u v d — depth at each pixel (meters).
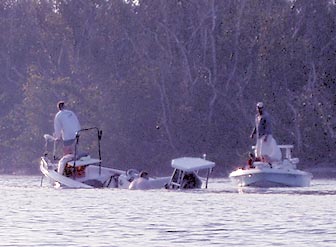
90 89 154.38
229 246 27.88
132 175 75.94
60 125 77.00
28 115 155.00
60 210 44.62
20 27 186.88
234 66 153.25
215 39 156.62
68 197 57.75
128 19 167.75
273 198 56.34
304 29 155.50
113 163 148.75
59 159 81.12
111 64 166.50
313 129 139.50
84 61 168.88
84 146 147.38
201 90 153.12
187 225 35.31
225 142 148.38
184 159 71.88
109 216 40.38
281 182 76.19
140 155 148.50
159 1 164.88
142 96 152.88
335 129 141.12
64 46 172.75
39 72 175.75
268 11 154.50
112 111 151.00
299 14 154.50
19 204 50.06
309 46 149.25
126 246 27.94
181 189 70.56
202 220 37.88
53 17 172.62
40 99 154.75
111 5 168.38
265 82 148.25
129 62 166.00
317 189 72.19
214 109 151.50
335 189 71.94
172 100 152.75
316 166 138.62
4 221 37.41
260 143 77.81
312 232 31.98
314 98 143.12
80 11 172.00
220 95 151.50
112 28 167.75
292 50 148.62
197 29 158.88
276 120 143.00
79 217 39.69
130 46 167.38
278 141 141.12
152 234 31.66
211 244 28.48
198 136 149.38
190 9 161.62
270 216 39.94
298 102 141.88
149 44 163.38
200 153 148.38
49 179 78.69
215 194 61.81
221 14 158.50
